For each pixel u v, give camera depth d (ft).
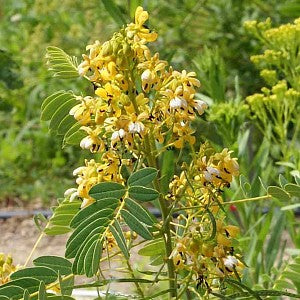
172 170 3.77
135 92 2.80
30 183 9.66
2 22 10.31
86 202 2.77
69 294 3.09
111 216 2.65
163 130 3.16
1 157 9.83
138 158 2.83
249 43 9.21
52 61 3.41
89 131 2.79
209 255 2.84
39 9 9.70
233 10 9.36
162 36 9.10
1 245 8.27
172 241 3.14
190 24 9.37
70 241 2.61
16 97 9.46
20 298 2.93
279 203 4.98
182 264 2.88
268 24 5.81
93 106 2.76
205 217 3.00
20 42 9.78
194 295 3.61
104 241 2.82
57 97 3.21
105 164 2.79
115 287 5.77
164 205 2.99
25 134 9.80
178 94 2.75
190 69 8.00
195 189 3.01
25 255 7.97
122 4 7.24
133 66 2.77
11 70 6.14
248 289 2.94
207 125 4.71
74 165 9.68
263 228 4.91
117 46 2.72
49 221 3.27
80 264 2.63
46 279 2.95
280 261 5.08
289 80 5.74
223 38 9.27
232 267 2.83
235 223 4.91
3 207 9.37
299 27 5.59
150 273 3.19
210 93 5.74
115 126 2.72
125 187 2.64
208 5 9.48
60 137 3.36
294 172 4.78
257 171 5.17
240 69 9.15
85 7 9.41
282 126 5.42
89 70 2.84
